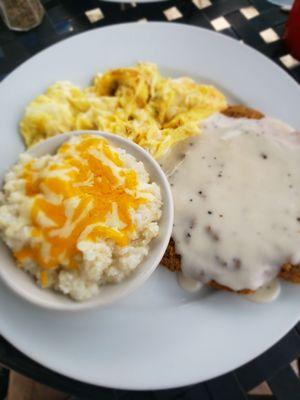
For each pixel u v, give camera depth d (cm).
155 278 22
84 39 27
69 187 19
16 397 28
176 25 27
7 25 29
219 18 30
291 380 22
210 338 20
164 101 26
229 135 25
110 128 25
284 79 26
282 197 23
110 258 19
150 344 20
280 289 21
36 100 25
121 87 27
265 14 30
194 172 24
